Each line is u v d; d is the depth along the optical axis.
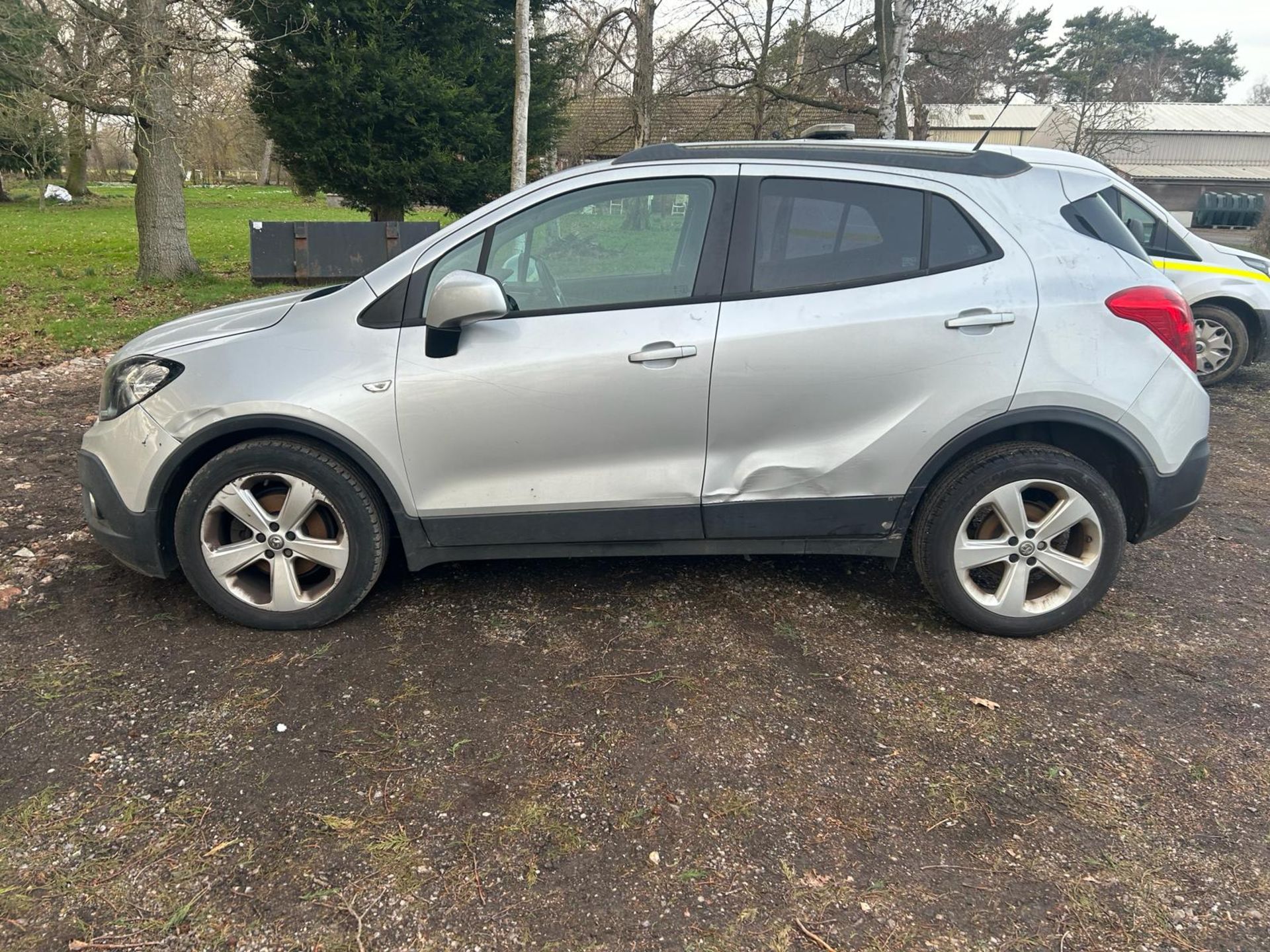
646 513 3.23
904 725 2.78
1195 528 4.55
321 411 3.06
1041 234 3.13
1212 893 2.12
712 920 2.02
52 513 4.44
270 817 2.32
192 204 38.66
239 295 12.98
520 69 13.80
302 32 14.62
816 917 2.03
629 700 2.88
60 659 3.06
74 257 17.22
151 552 3.22
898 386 3.07
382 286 3.17
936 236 3.11
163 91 12.61
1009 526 3.20
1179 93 57.69
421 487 3.18
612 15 18.61
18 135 12.38
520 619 3.42
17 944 1.92
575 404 3.08
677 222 3.16
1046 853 2.24
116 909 2.02
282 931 1.97
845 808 2.40
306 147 15.72
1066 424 3.24
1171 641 3.33
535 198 3.19
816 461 3.15
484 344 3.08
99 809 2.34
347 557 3.23
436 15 15.77
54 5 11.84
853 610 3.55
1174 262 7.77
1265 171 41.00
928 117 24.47
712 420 3.11
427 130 15.68
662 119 20.91
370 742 2.64
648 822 2.33
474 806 2.38
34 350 8.82
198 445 3.11
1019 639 3.33
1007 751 2.65
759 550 3.33
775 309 3.06
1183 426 3.18
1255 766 2.59
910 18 12.09
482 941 1.96
